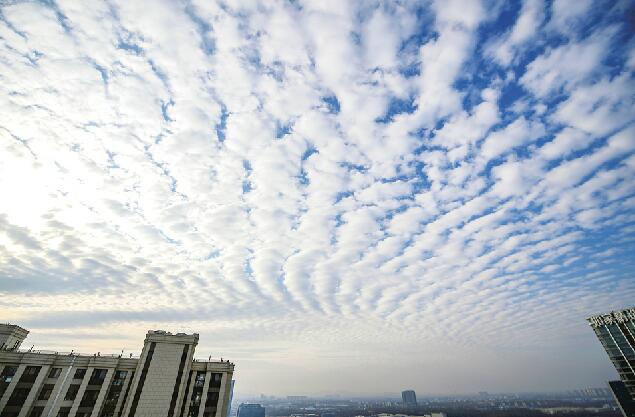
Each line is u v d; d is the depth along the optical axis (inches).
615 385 3260.3
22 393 2261.3
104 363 2511.1
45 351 2445.9
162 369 2477.9
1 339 2514.8
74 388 2370.8
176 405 2389.3
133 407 2300.7
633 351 2974.9
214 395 2564.0
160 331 2628.0
